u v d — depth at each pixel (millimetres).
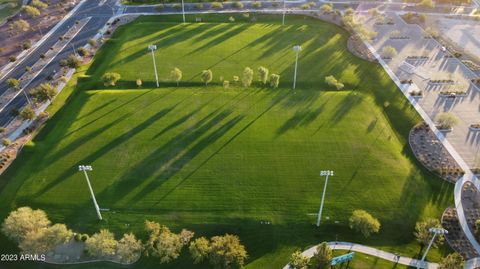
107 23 135125
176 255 56750
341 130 82375
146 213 64250
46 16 141500
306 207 65562
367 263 58219
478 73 107062
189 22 134750
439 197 68812
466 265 58656
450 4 156500
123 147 76938
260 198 66750
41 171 71625
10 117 89500
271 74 102000
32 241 56938
